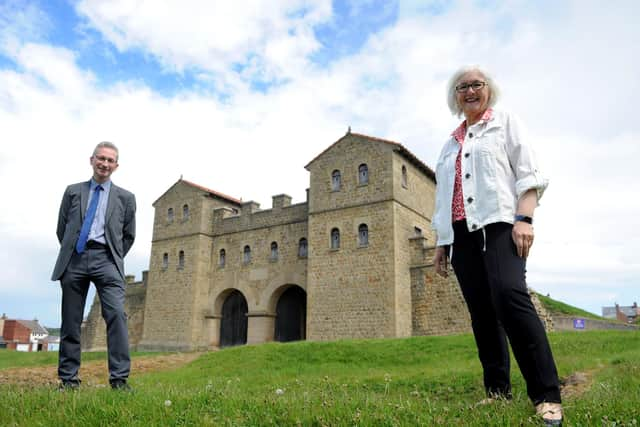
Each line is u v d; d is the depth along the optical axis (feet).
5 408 16.26
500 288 13.69
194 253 118.32
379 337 86.28
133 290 130.93
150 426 14.02
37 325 320.70
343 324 90.74
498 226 14.39
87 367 58.44
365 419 13.65
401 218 92.79
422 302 89.51
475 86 16.17
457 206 16.02
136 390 19.86
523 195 14.23
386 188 92.32
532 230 13.79
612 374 28.25
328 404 15.64
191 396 17.51
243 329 113.60
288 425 14.26
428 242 102.58
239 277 113.70
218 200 124.88
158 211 128.16
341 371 47.73
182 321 115.65
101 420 14.73
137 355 75.41
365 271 90.84
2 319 281.13
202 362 60.13
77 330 22.62
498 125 15.48
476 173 15.17
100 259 22.22
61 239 23.16
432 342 56.03
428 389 34.24
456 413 14.23
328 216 98.07
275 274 107.76
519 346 13.52
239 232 116.47
